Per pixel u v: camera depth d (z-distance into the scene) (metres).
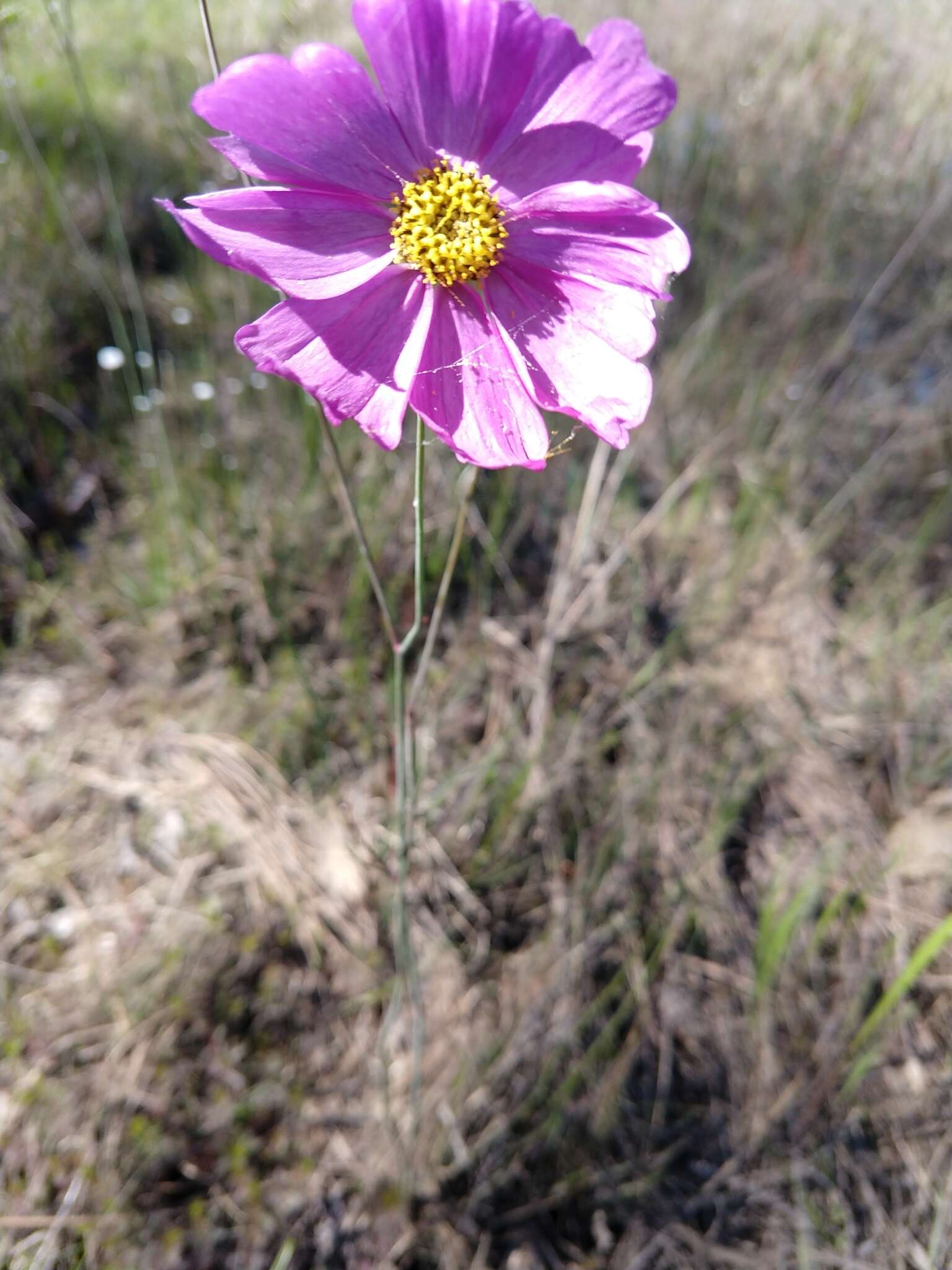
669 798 0.22
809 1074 0.19
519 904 0.21
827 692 0.25
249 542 0.25
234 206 0.10
